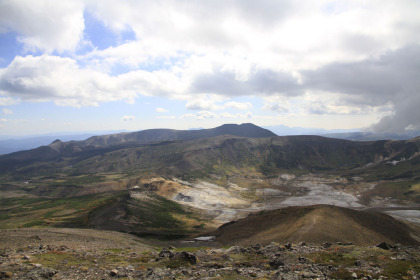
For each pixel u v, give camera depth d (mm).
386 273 24531
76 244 56469
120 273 26172
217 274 25875
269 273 26219
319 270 26359
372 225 96812
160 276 24828
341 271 25234
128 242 79000
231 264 31047
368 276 23500
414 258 29812
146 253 46000
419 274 23641
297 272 25422
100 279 24422
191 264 31078
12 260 31141
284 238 79312
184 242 103062
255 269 27938
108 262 33594
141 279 24406
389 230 97062
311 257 33281
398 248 37500
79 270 27422
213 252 40656
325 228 82500
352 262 29812
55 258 35094
